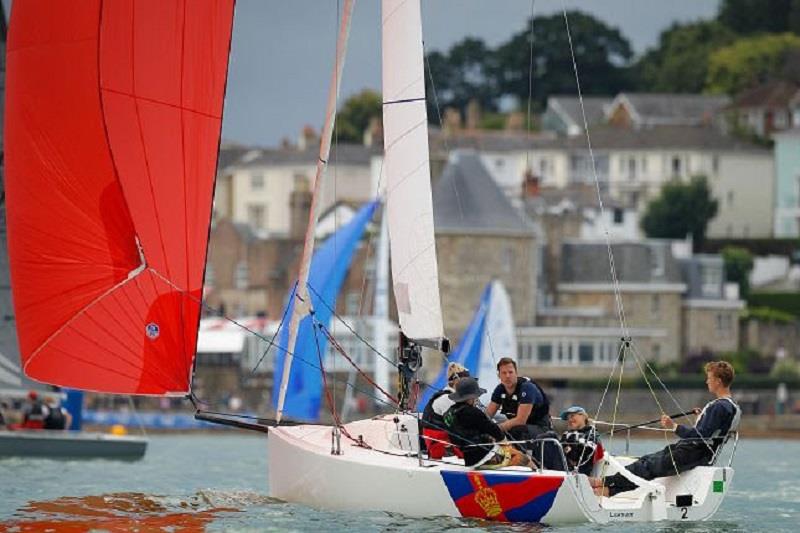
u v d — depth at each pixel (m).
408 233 77.31
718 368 72.19
